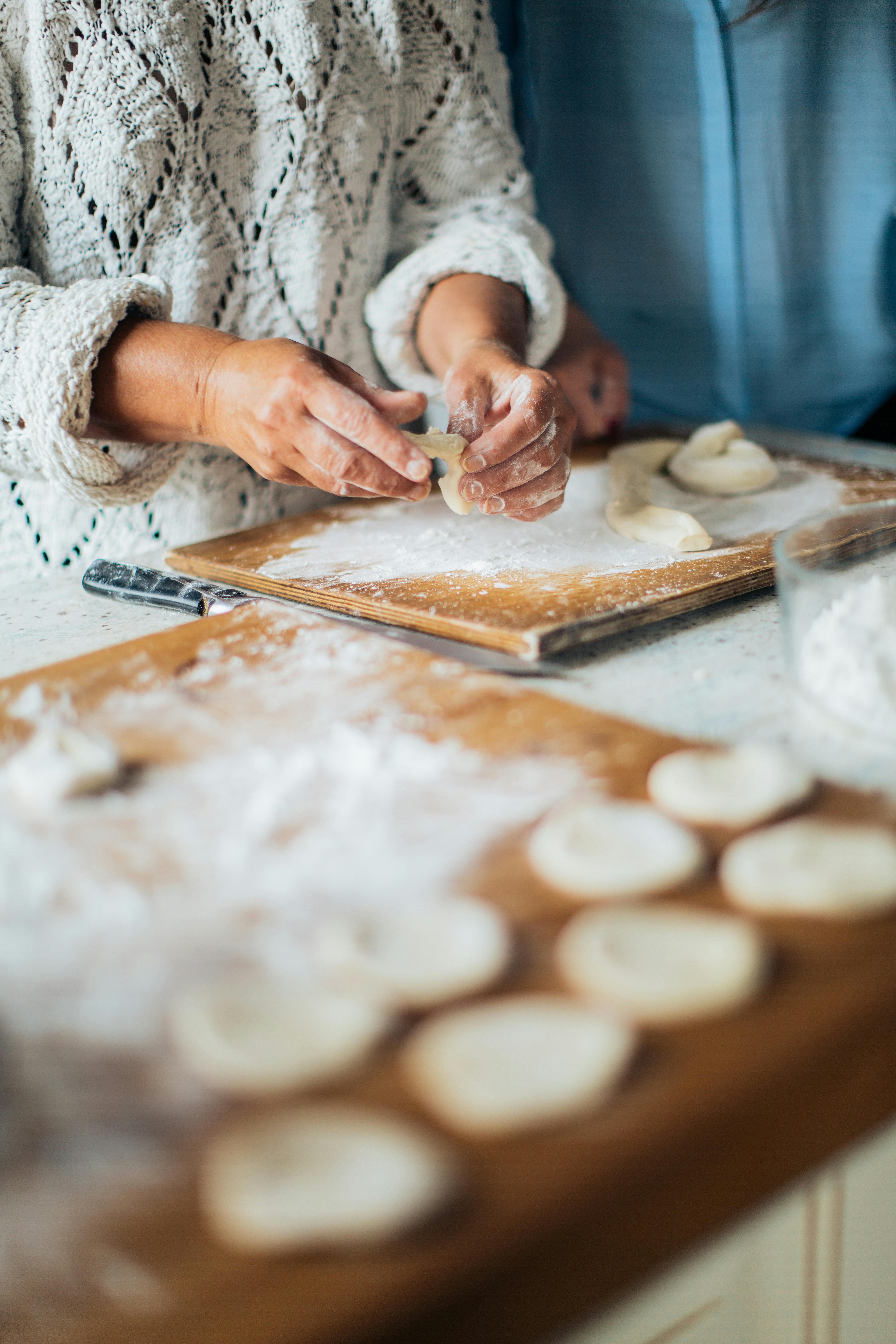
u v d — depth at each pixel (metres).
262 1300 0.30
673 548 0.93
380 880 0.48
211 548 1.00
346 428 0.80
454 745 0.60
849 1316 0.54
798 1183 0.38
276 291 1.12
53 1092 0.37
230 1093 0.37
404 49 1.16
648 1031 0.38
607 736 0.60
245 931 0.46
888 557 0.87
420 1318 0.30
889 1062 0.40
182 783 0.57
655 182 1.51
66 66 0.96
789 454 1.24
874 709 0.61
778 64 1.40
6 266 1.02
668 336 1.64
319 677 0.69
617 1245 0.33
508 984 0.41
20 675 0.71
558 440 0.93
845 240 1.54
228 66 1.03
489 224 1.24
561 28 1.44
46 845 0.52
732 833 0.50
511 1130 0.34
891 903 0.44
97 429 0.96
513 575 0.88
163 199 1.02
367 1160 0.33
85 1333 0.29
